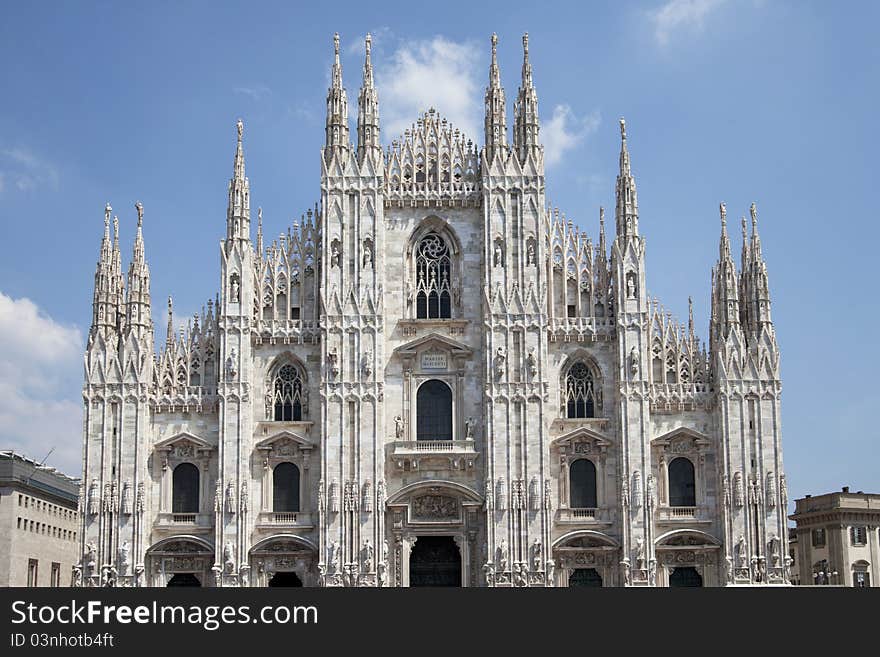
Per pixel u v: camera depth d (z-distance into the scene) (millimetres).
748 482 98812
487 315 101312
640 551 97688
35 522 136125
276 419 101875
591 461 101000
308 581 98562
